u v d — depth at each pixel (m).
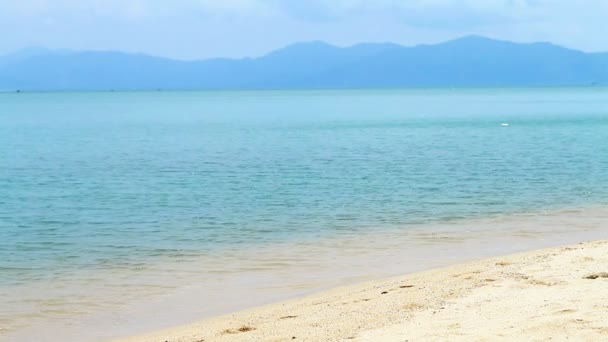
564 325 10.73
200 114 153.75
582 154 55.12
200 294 16.98
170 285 18.00
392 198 33.72
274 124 110.06
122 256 21.88
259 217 28.95
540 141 69.75
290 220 28.16
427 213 29.42
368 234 25.00
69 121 125.44
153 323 14.55
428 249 22.16
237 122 117.31
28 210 31.62
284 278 18.47
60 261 21.28
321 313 13.60
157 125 110.19
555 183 38.47
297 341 11.55
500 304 12.48
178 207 31.98
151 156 58.41
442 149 61.94
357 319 12.66
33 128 104.12
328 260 20.73
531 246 22.28
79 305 16.17
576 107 172.75
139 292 17.33
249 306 15.61
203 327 13.63
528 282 14.12
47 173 46.72
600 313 11.22
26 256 22.09
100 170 48.22
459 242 23.30
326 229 26.11
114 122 121.19
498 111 153.88
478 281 14.83
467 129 92.19
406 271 18.86
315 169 46.94
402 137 78.75
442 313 12.28
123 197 35.38
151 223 28.02
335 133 86.81
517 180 39.97
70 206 32.72
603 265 15.09
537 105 191.38
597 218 27.64
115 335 13.73
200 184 40.03
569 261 15.84
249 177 42.97
